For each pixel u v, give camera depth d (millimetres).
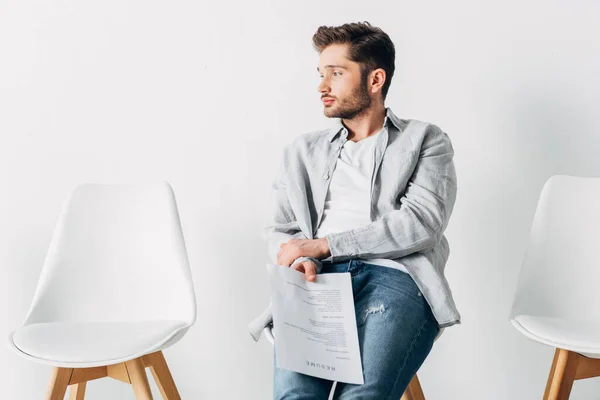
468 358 2016
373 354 1283
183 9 2057
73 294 1742
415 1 1982
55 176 2068
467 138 1979
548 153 1958
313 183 1562
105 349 1439
